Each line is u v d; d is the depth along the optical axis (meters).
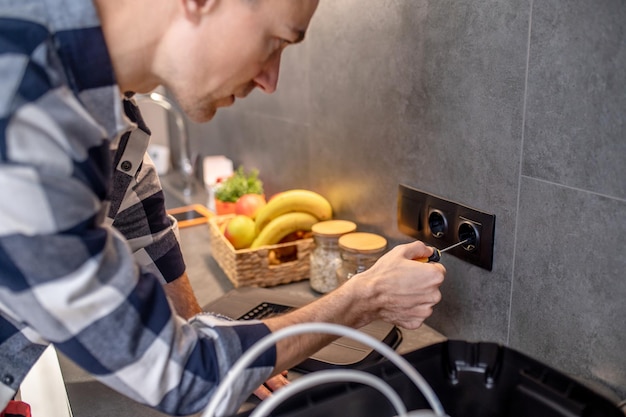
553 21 0.82
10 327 0.75
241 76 0.72
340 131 1.35
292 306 1.17
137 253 1.04
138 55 0.69
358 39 1.22
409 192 1.15
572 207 0.85
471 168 1.01
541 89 0.86
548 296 0.91
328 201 1.45
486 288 1.03
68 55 0.64
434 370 0.82
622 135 0.76
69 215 0.58
